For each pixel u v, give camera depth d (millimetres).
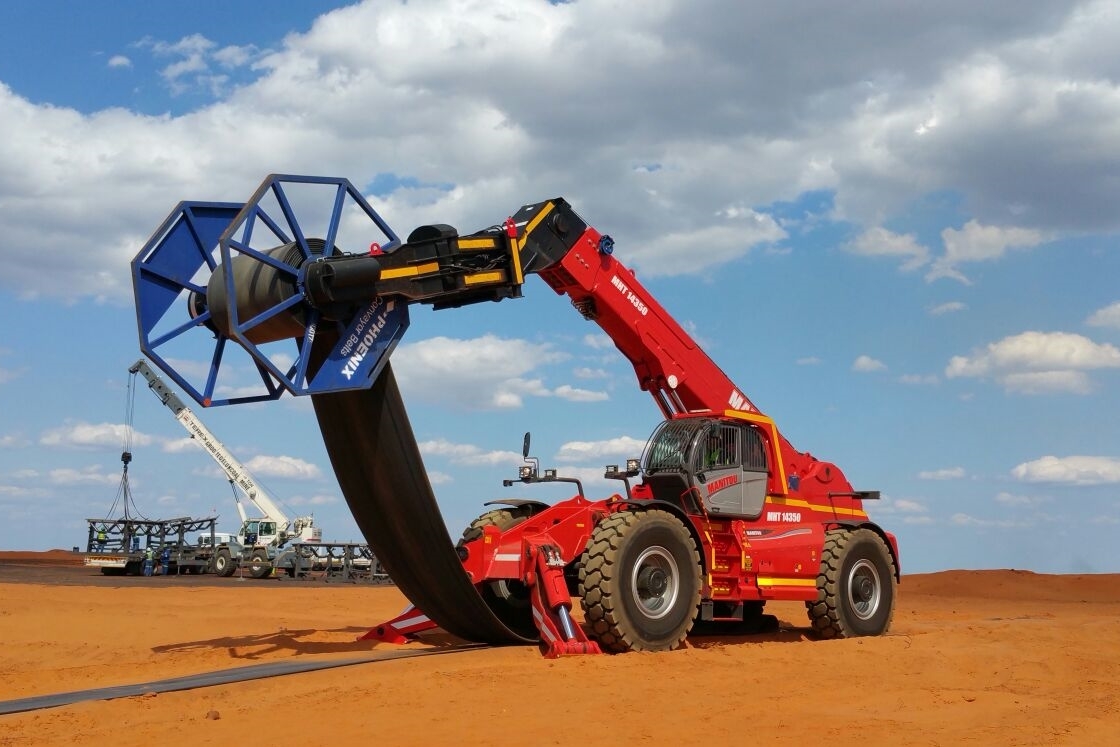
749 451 12039
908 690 8172
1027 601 22938
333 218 9406
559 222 11625
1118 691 8438
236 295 9039
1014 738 6480
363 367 9312
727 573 11516
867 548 12672
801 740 6340
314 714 7035
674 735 6434
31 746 6355
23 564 44812
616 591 9883
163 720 7020
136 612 15945
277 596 20219
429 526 9750
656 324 12430
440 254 10039
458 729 6562
